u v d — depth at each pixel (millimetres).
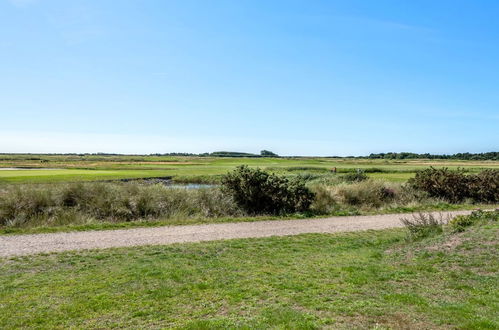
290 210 17219
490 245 8164
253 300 5980
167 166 67438
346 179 28688
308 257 9172
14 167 59719
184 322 5145
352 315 5188
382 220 15242
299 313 5281
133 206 15539
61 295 6367
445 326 4789
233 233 12430
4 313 5586
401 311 5305
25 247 10188
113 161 99875
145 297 6238
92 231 12539
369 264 8188
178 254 9453
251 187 16984
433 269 7363
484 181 21125
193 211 16266
